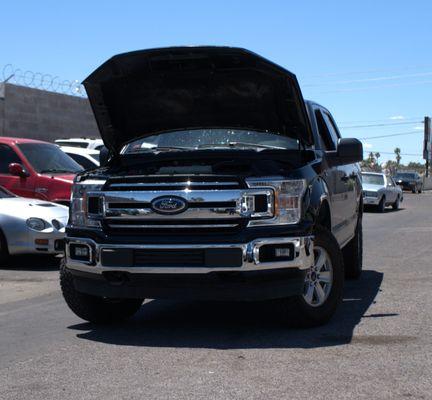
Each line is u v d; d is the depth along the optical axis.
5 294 8.20
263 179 5.45
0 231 10.07
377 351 5.19
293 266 5.37
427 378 4.54
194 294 5.41
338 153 6.77
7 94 22.98
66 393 4.35
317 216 5.86
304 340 5.55
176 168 6.02
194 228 5.44
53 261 11.02
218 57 5.97
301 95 6.11
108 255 5.52
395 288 8.02
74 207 5.92
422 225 17.94
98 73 6.20
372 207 25.41
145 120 6.96
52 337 5.88
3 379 4.67
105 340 5.74
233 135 6.94
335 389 4.32
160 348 5.42
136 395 4.28
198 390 4.34
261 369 4.77
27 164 12.30
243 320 6.41
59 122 25.58
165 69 6.25
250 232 5.33
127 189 5.61
